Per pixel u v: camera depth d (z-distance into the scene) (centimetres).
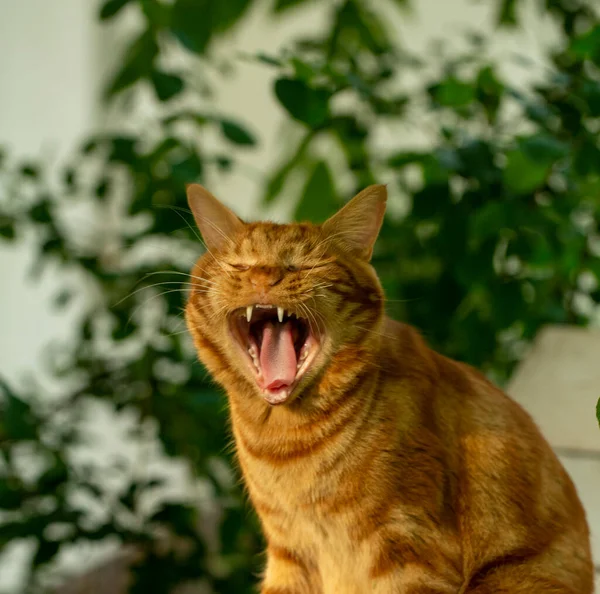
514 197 106
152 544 116
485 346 112
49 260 124
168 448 116
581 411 98
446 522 81
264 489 84
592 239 118
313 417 83
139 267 117
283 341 85
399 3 134
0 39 154
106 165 117
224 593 116
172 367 119
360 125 118
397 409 82
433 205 108
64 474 116
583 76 111
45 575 132
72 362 128
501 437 83
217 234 89
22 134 160
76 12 174
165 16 115
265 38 179
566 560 82
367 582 83
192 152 109
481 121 116
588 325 123
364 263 87
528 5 157
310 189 119
